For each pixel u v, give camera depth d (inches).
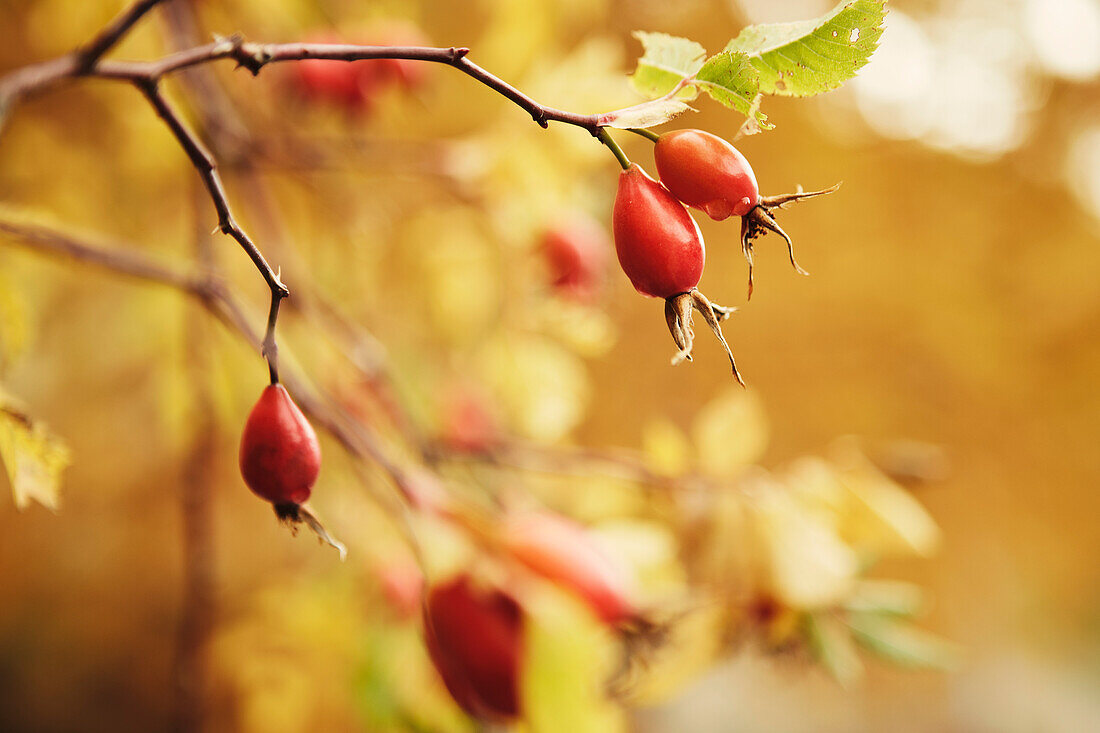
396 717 21.7
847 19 13.9
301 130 30.5
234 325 17.9
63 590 50.8
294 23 27.5
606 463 25.0
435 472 23.9
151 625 52.2
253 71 14.6
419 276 33.5
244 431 14.2
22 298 17.1
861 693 80.3
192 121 25.1
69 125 28.0
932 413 62.7
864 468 22.8
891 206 63.5
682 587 21.3
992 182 66.7
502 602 18.0
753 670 72.1
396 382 24.8
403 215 32.8
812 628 19.8
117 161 28.8
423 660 22.6
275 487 14.1
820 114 60.6
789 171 61.2
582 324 29.2
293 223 33.1
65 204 28.4
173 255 30.1
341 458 27.7
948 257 62.4
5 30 27.0
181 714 24.1
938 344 61.2
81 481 42.8
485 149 28.7
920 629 71.9
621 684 18.9
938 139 65.4
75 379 35.6
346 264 32.9
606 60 27.5
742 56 13.9
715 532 21.1
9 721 50.7
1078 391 63.4
